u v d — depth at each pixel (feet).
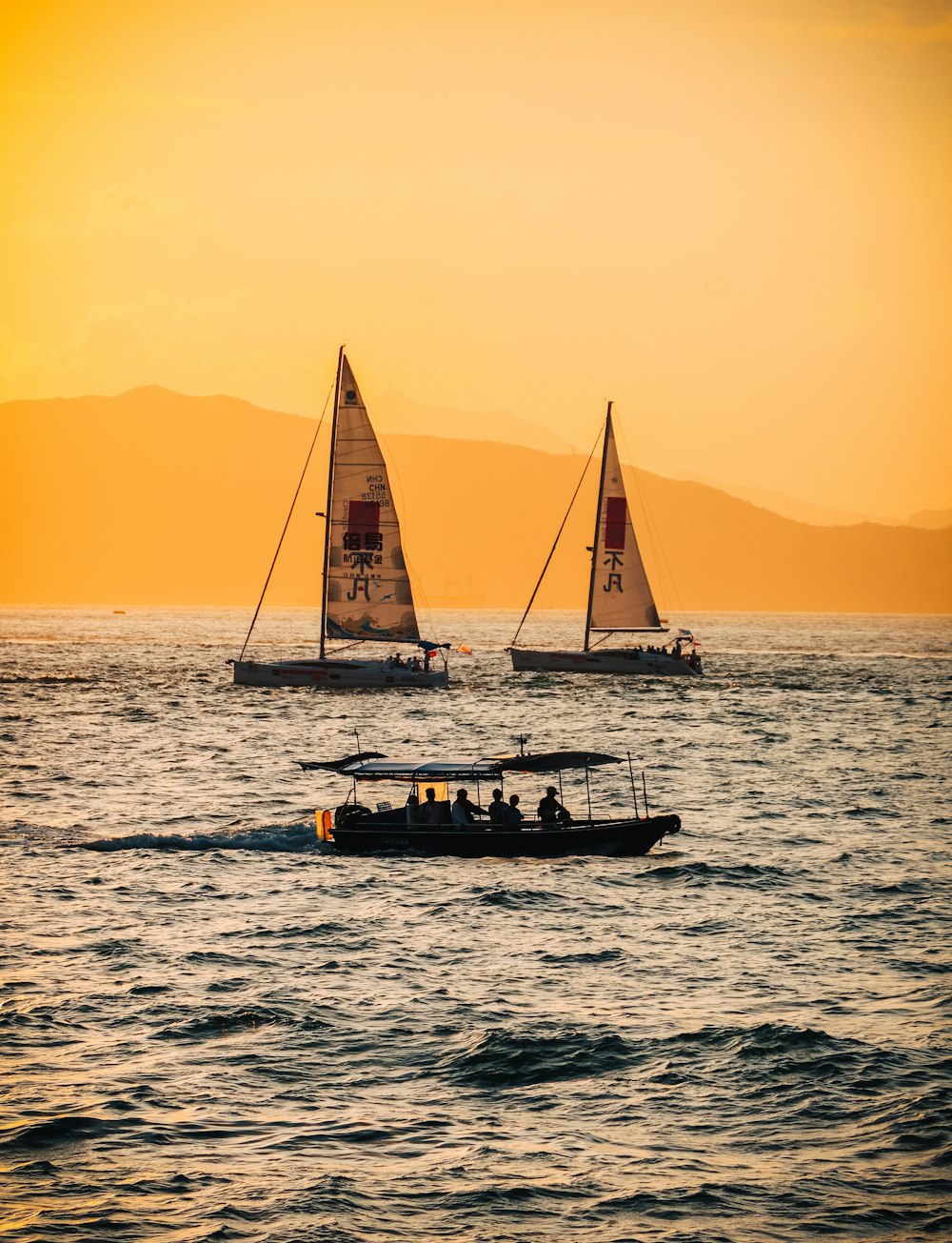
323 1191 109.09
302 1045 141.69
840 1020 148.66
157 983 162.50
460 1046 141.28
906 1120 122.01
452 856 241.35
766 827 277.03
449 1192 109.50
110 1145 117.29
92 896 207.82
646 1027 146.72
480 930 188.85
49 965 170.30
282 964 171.32
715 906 203.51
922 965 170.71
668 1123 122.62
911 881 221.25
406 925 191.21
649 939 183.93
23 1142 117.50
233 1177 111.55
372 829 244.83
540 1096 128.57
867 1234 102.94
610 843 241.76
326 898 207.62
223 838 254.68
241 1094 128.67
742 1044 140.87
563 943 181.88
